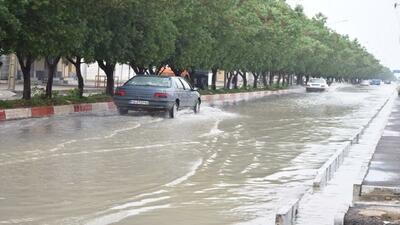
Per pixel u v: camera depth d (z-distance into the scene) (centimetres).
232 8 4334
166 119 2409
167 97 2434
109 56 2825
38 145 1438
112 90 3203
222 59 4716
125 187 1017
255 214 871
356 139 1869
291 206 830
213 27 4134
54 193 943
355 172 1266
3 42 2059
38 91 3183
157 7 2877
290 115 3030
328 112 3409
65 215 816
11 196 909
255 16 5275
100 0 2311
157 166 1238
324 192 1039
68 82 5819
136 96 2444
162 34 3117
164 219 821
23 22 2039
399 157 1402
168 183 1073
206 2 3656
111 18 2711
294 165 1342
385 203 889
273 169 1281
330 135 2053
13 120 2048
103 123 2091
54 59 2609
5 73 5138
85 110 2639
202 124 2255
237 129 2133
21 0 1931
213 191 1026
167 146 1551
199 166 1270
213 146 1609
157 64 3472
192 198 963
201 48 3828
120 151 1421
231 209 898
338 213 788
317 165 1349
